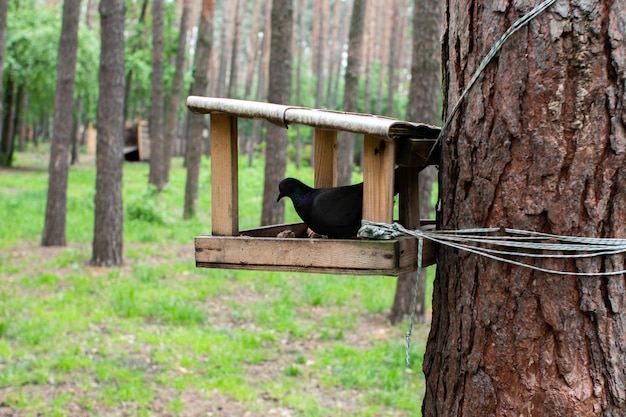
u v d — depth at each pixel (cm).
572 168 193
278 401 584
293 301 905
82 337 701
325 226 258
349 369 654
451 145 222
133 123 3747
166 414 547
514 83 200
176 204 1980
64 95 1168
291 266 237
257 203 1992
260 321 811
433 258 243
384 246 220
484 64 207
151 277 985
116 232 1054
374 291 959
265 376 639
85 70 2614
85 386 580
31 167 2952
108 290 894
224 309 855
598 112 191
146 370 630
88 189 2103
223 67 4134
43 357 634
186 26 2308
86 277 956
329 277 1049
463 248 212
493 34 206
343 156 1496
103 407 548
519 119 200
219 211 261
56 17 2488
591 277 193
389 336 759
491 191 206
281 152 1199
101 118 1032
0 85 977
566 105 194
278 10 1139
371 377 635
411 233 221
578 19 192
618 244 189
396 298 815
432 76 737
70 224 1423
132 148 3725
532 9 197
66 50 1159
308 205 266
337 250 228
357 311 870
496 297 207
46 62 2411
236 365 659
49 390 570
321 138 326
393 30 3067
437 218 234
